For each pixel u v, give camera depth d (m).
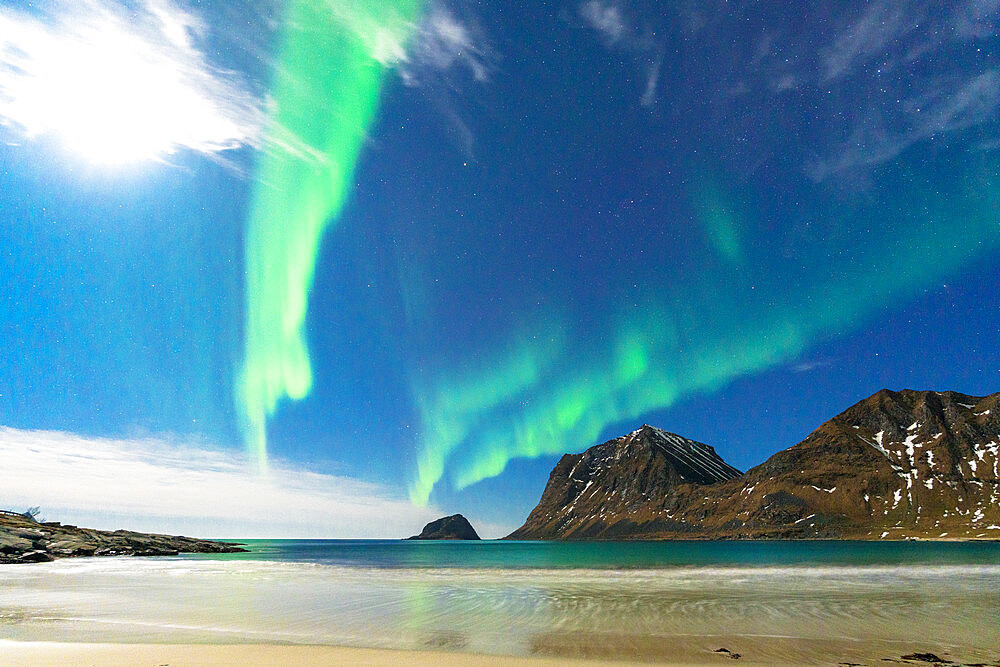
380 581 44.00
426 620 25.64
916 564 66.12
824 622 25.09
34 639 21.22
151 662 16.94
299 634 22.36
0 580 43.91
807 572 51.81
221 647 19.44
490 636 22.03
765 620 25.61
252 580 44.44
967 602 31.14
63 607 29.59
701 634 22.45
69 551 82.56
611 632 22.84
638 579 45.03
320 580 44.72
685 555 105.38
